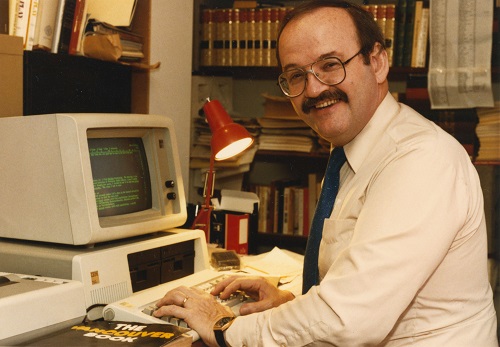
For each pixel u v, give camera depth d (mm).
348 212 1387
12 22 1930
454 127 2959
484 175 2963
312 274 1542
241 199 2514
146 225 1665
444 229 1204
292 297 1677
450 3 2877
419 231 1190
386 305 1183
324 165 3547
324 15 1390
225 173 3201
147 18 2395
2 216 1624
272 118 3180
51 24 2018
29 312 1247
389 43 3002
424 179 1222
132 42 2314
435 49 2922
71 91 2029
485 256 1370
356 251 1215
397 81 3412
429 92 2939
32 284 1335
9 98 1780
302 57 1394
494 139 2912
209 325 1383
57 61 1961
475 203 1316
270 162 3682
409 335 1316
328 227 1440
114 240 1648
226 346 1358
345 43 1379
